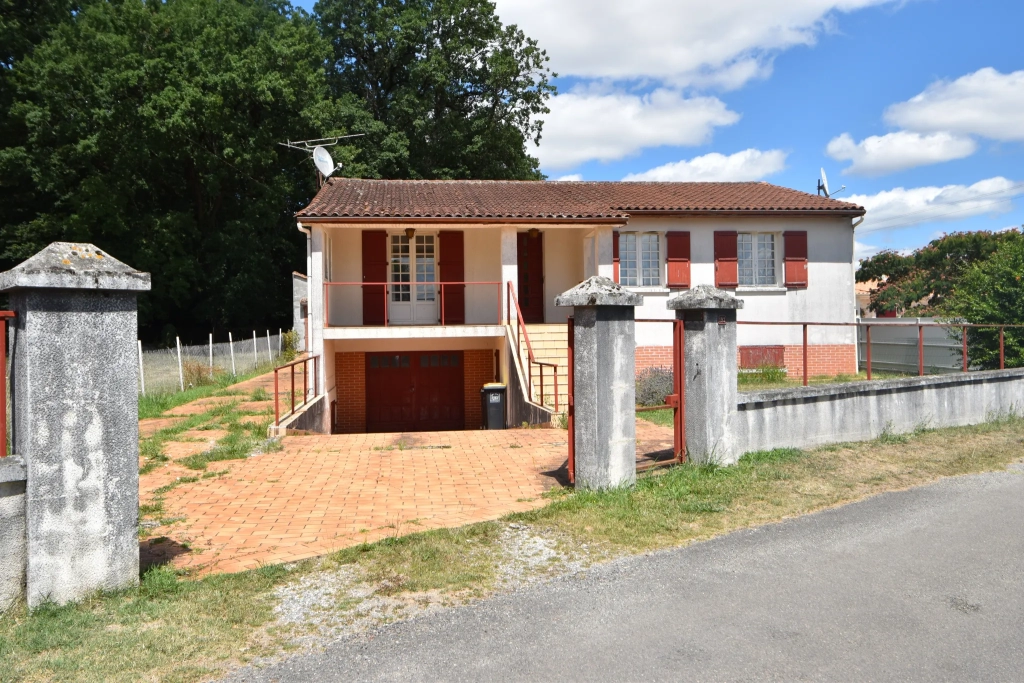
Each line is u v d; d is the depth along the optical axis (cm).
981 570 528
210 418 1301
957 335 1543
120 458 474
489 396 1474
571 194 1902
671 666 388
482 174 3369
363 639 421
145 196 3403
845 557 557
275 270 3603
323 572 519
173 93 2883
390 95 3597
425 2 3469
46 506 446
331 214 1509
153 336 3772
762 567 536
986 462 880
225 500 725
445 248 1748
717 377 826
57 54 2958
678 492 717
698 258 1872
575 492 720
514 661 394
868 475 809
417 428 1831
